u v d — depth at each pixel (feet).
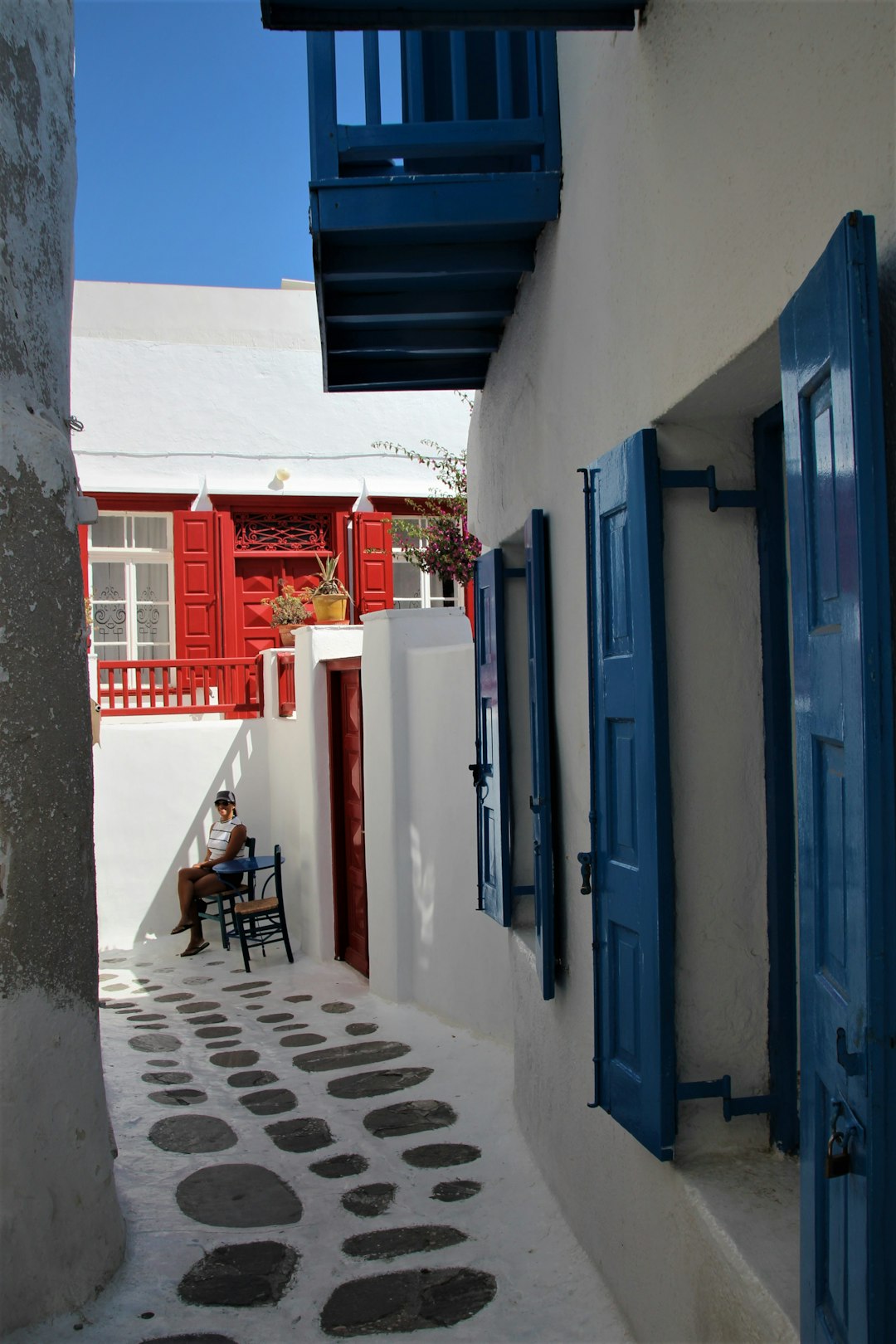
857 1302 5.42
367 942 29.71
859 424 5.24
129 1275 11.65
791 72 6.70
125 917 36.76
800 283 6.67
